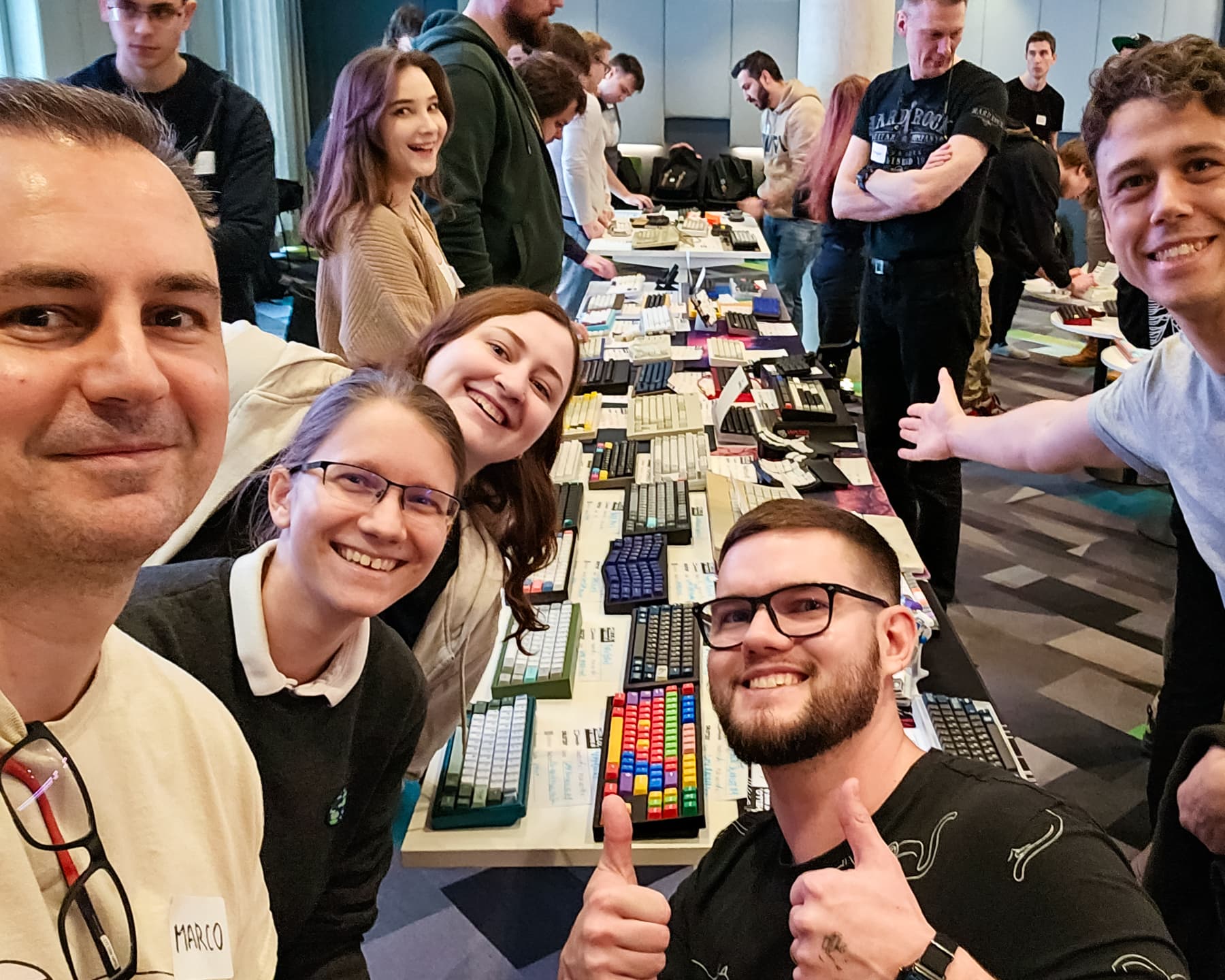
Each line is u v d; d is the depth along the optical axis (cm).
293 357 146
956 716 161
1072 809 95
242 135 288
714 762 148
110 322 54
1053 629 329
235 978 77
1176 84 128
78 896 60
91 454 54
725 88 878
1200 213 132
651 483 244
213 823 74
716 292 459
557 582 196
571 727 157
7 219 52
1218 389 151
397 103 223
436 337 158
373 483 109
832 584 106
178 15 268
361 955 128
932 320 312
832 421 285
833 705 101
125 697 70
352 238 227
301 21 778
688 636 174
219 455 62
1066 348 650
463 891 223
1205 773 121
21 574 55
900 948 82
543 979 199
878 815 100
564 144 516
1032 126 613
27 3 434
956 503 324
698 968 108
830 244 477
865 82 424
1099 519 417
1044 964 85
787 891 104
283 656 109
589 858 132
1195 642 177
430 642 150
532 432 154
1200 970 129
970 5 860
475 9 303
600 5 861
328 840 115
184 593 109
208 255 61
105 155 56
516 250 305
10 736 59
